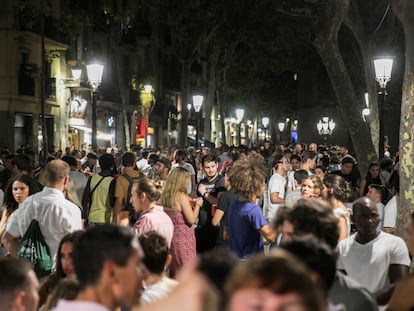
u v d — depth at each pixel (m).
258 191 6.55
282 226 3.80
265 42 30.69
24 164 9.76
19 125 32.94
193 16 29.67
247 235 6.43
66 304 2.61
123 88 33.00
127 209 8.98
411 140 6.54
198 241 8.42
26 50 32.66
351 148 47.62
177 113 56.97
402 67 29.84
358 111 12.66
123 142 47.41
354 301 3.52
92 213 9.27
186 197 7.38
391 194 10.45
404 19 5.93
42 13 21.42
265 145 30.95
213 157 9.61
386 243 4.92
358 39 19.02
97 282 2.70
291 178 11.98
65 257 4.45
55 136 36.62
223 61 38.81
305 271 1.79
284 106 56.41
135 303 3.04
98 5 40.03
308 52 39.28
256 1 28.95
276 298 1.71
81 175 10.32
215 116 66.19
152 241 4.18
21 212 6.39
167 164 12.12
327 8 12.15
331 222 3.70
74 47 39.16
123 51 47.16
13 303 2.73
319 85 46.88
